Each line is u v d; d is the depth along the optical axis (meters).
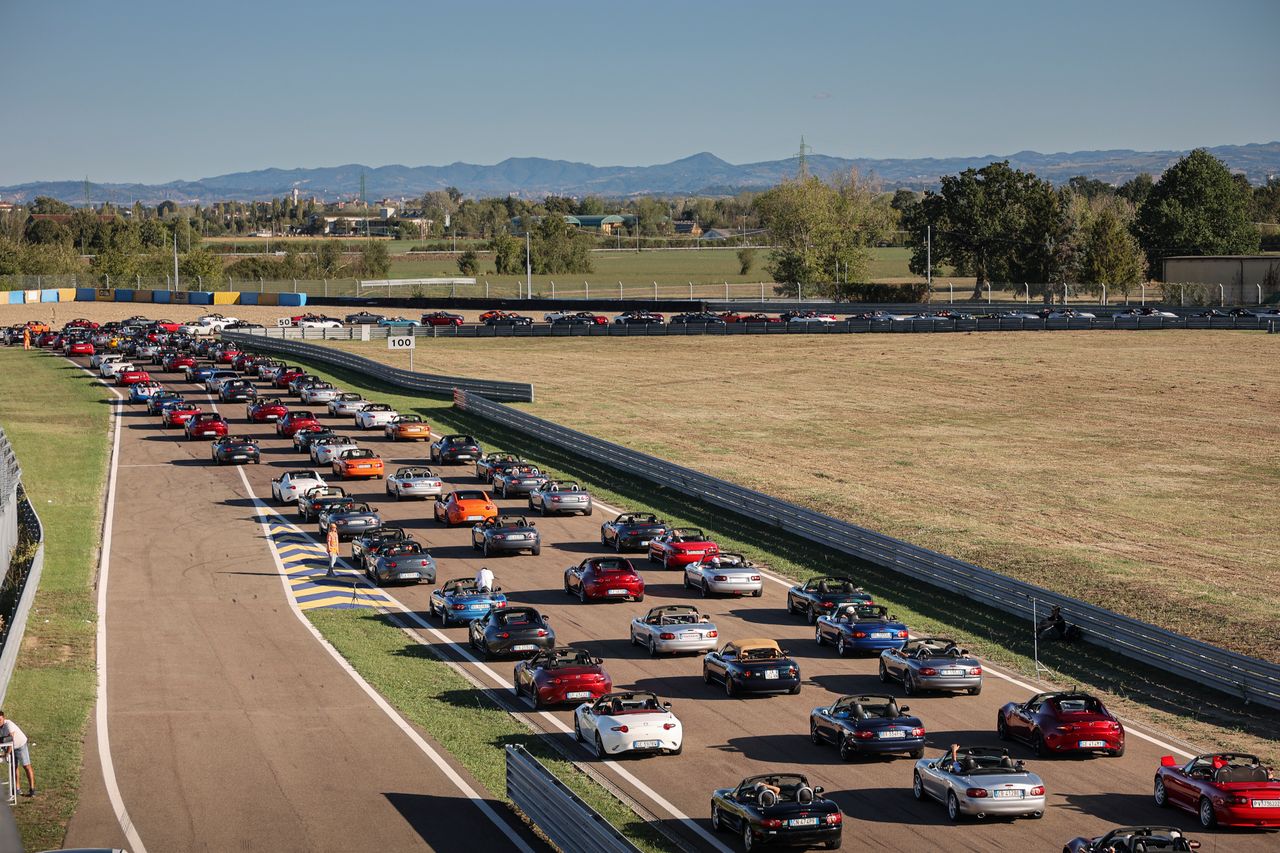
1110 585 75.31
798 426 134.88
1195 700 56.28
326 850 38.78
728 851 38.25
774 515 90.19
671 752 47.25
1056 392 155.38
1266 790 40.06
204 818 41.38
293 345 187.62
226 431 130.50
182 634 66.25
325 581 78.69
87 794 43.59
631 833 39.56
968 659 55.88
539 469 104.44
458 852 38.59
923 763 43.12
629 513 92.50
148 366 184.88
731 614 70.25
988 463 115.44
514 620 61.97
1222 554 83.56
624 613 70.50
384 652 63.41
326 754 47.91
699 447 123.00
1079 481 107.62
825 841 37.69
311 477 101.50
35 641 63.72
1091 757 48.09
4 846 22.39
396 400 149.75
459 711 53.84
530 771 40.03
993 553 83.00
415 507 100.94
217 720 52.09
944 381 165.00
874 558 80.38
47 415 144.50
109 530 92.56
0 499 76.88
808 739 49.59
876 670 60.06
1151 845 34.44
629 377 170.25
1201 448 122.12
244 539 89.94
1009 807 40.28
